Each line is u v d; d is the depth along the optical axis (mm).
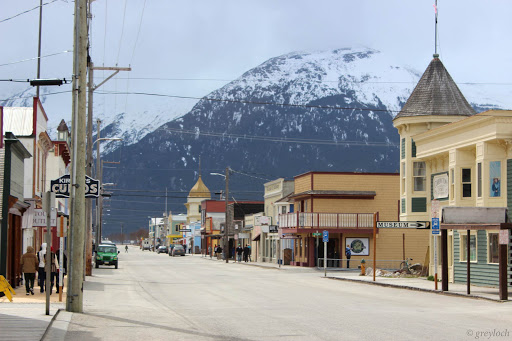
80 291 18562
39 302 21062
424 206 40875
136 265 64875
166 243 174250
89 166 37688
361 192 58656
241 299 24562
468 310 20141
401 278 38250
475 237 31594
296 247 63562
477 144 31328
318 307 21172
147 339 13680
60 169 47906
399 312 19469
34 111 35438
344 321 17000
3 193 25719
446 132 34812
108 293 27375
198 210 150000
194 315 18516
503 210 26578
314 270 52625
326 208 58688
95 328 15383
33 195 35188
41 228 43219
